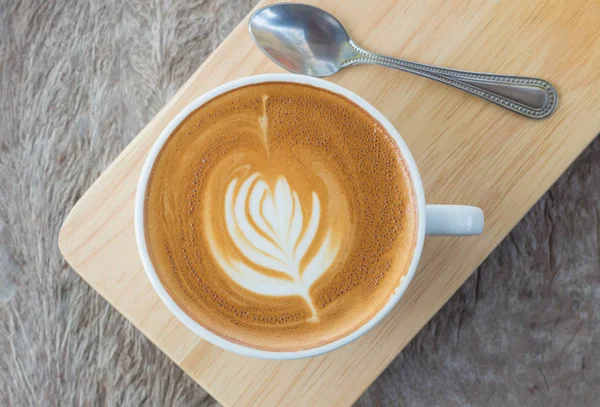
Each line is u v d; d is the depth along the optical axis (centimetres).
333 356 30
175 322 30
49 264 38
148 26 39
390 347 29
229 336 26
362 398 38
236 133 27
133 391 38
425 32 30
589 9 29
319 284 27
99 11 39
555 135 29
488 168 29
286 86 27
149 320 29
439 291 29
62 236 29
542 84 29
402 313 30
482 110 30
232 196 27
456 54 30
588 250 38
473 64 30
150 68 39
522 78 29
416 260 26
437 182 30
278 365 30
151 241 27
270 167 27
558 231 38
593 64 29
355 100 27
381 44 30
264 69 30
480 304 38
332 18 30
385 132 27
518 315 38
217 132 27
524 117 29
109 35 39
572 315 38
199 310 27
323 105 27
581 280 38
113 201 30
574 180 38
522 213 29
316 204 27
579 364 37
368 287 27
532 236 38
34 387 38
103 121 39
